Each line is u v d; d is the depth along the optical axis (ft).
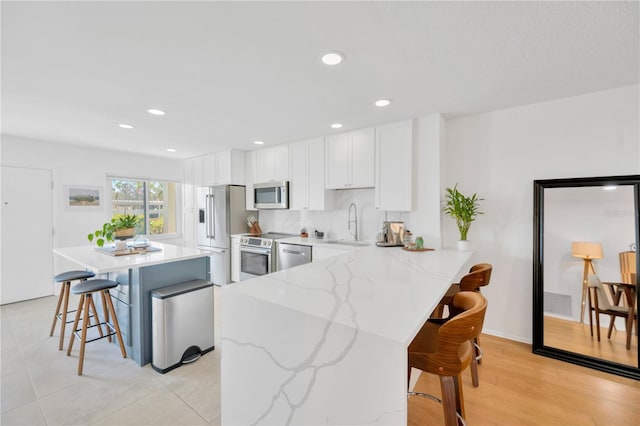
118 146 14.02
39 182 12.81
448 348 3.51
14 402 5.98
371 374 2.78
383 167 10.32
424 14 4.48
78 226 13.96
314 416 3.23
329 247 11.21
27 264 12.55
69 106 8.44
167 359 7.17
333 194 12.96
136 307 7.53
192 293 7.72
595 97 7.68
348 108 8.73
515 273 8.82
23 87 7.09
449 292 6.55
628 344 7.02
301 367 3.34
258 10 4.36
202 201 16.17
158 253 8.80
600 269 7.48
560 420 5.56
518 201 8.77
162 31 4.88
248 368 3.93
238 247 14.71
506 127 8.90
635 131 7.23
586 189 7.73
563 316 7.87
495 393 6.37
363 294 4.01
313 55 5.71
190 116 9.43
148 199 17.06
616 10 4.36
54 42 5.17
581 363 7.42
